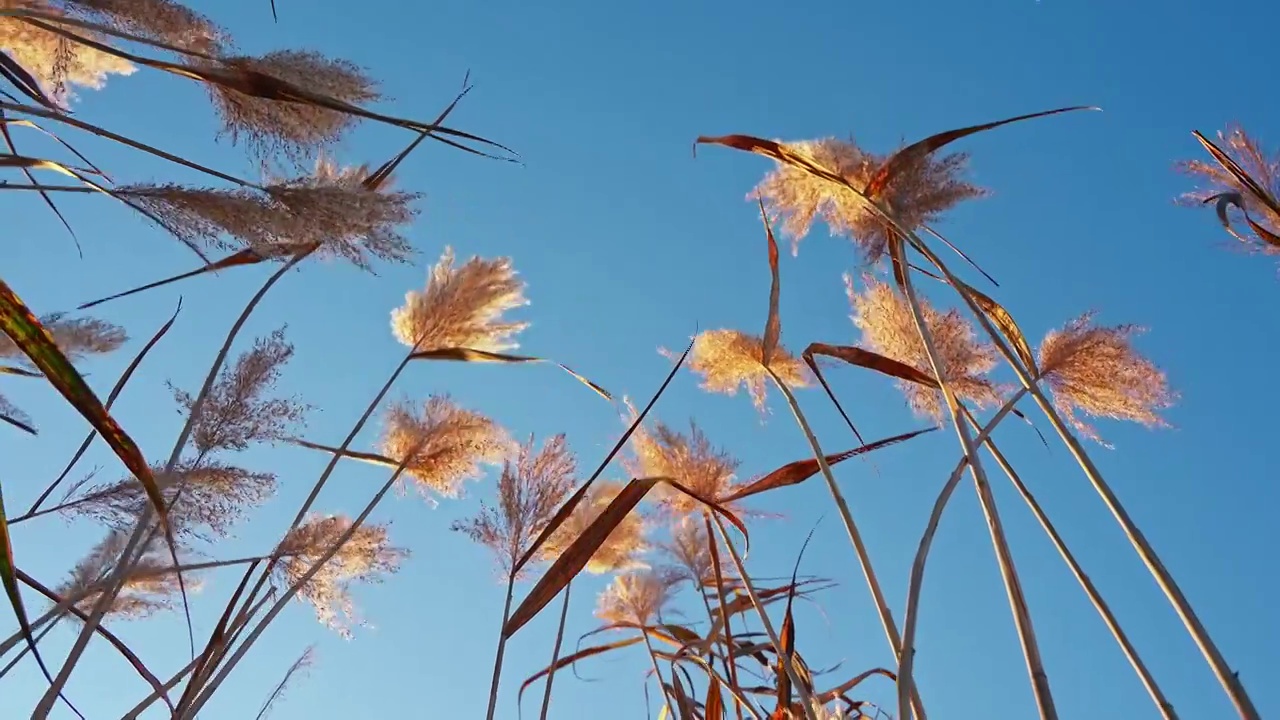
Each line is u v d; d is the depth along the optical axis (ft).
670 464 9.29
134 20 5.93
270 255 6.57
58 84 6.34
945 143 8.37
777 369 9.49
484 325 9.12
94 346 6.93
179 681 7.45
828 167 8.57
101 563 7.68
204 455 7.54
